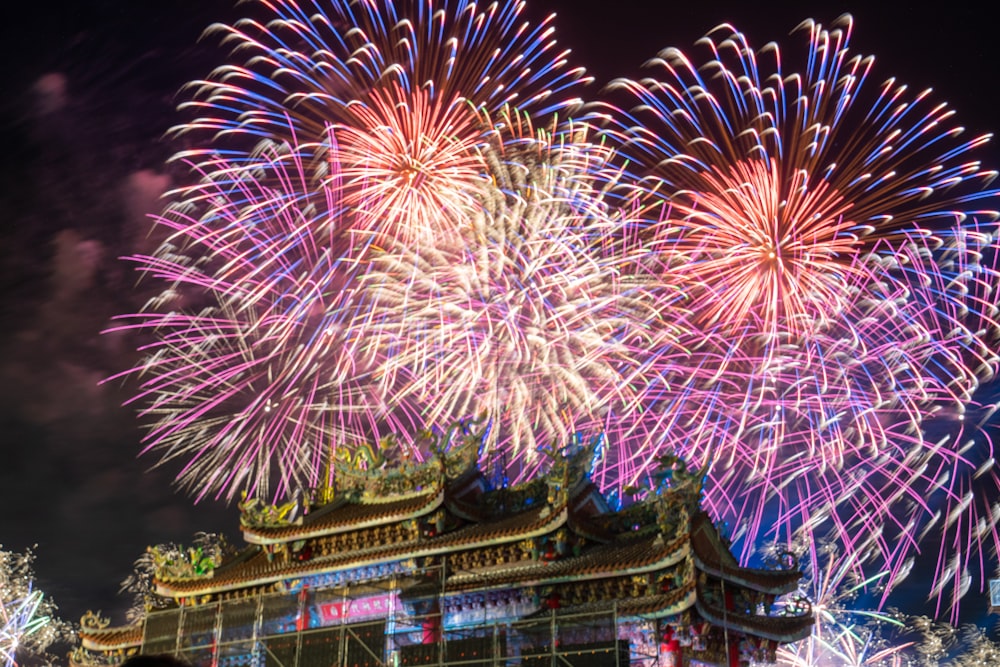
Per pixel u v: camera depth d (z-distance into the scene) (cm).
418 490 3919
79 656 4791
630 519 3706
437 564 3659
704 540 3472
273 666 3678
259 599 3897
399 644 3528
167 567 4422
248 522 4172
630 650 3297
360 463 4191
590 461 3769
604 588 3325
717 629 3397
